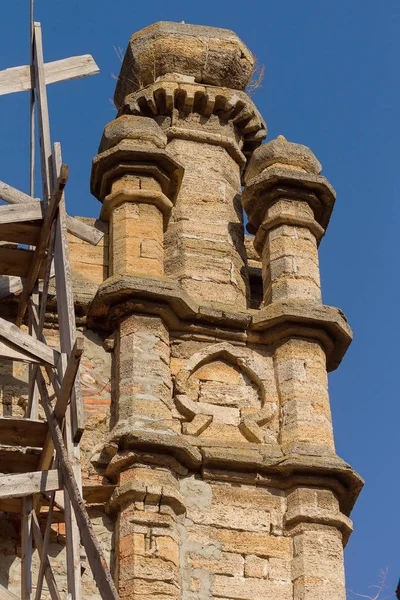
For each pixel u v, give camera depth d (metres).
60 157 18.78
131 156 21.62
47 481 17.12
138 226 21.22
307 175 22.06
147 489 18.92
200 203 22.30
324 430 20.06
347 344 21.03
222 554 19.05
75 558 16.73
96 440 19.64
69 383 17.25
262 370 20.59
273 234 21.80
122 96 23.73
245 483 19.59
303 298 21.16
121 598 18.30
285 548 19.23
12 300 20.20
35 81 20.20
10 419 17.94
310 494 19.53
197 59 23.41
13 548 18.52
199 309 20.67
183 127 23.06
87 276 21.12
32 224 18.88
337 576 19.03
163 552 18.64
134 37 23.55
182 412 20.06
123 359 20.08
